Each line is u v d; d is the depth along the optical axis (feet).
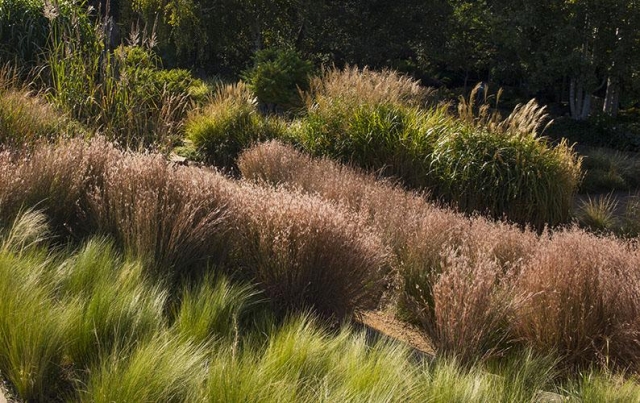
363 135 35.35
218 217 16.15
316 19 86.07
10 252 13.05
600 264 16.78
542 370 13.56
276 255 15.07
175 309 13.51
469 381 11.43
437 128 35.14
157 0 82.12
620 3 77.71
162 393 9.62
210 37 85.40
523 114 35.24
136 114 26.78
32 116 22.33
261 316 13.92
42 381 10.21
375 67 89.86
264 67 56.65
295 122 41.14
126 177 16.34
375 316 17.48
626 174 55.47
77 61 28.25
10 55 31.48
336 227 15.28
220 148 37.37
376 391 10.19
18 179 15.55
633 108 102.06
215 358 10.93
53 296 12.37
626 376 15.15
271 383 10.07
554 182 33.55
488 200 33.12
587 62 80.59
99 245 14.23
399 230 20.72
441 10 89.71
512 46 84.53
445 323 14.56
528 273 16.79
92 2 71.77
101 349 10.89
